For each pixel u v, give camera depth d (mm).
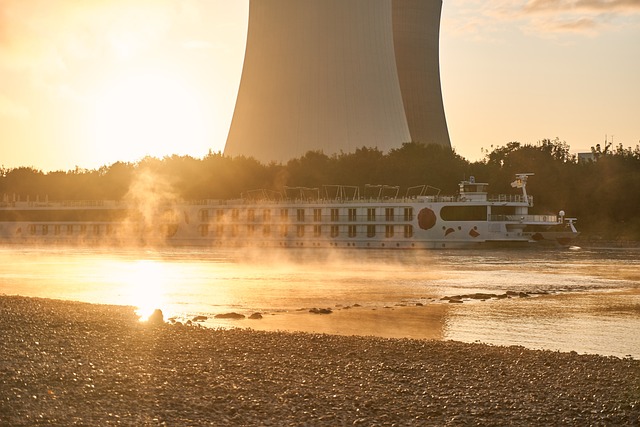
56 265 90812
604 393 24422
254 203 142625
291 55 155875
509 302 53500
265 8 158000
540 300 54844
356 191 153000
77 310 40000
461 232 124000
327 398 23172
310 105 155750
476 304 52250
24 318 34875
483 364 28469
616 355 33812
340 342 32375
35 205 164250
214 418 21016
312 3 154500
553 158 181875
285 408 22109
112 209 156250
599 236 153750
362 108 155875
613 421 21734
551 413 22281
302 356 29109
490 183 158875
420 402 23031
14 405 20953
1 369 24297
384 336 38438
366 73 155625
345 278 72062
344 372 26578
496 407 22688
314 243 135375
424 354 30109
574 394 24266
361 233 131625
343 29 154500
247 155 162250
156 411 21297
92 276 74188
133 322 35812
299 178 154125
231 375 25438
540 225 129375
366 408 22344
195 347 29875
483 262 94500
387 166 156625
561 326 42562
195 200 155500
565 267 86062
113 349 28562
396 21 199375
